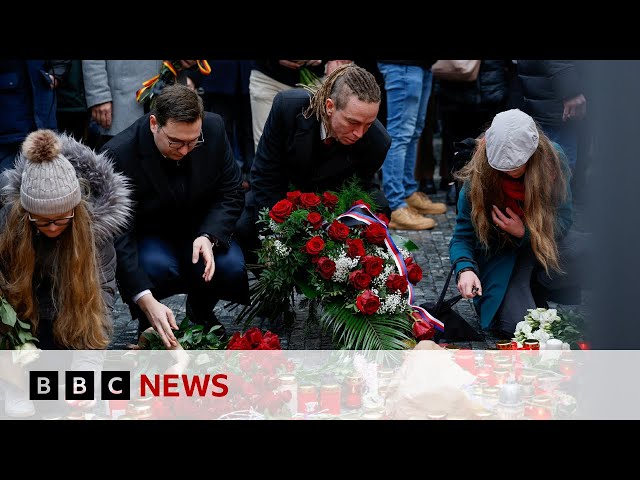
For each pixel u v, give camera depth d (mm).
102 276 3738
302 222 4289
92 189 3658
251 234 4738
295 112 4426
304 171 4500
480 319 4797
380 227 4277
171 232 4469
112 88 5906
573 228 6184
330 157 4480
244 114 7402
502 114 4426
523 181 4535
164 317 3957
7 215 3477
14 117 5387
